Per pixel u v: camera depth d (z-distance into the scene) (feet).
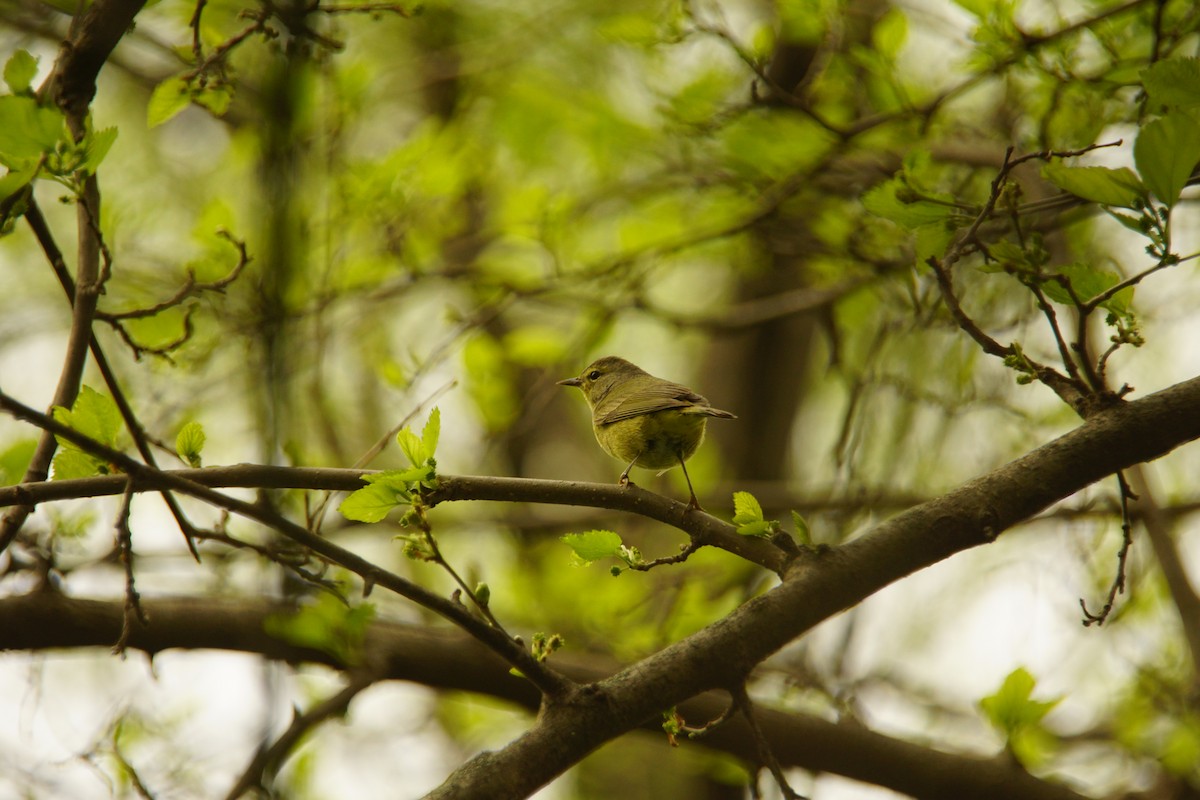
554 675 18.35
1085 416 20.39
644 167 45.65
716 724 18.39
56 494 20.06
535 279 43.24
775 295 59.16
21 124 19.56
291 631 27.94
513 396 44.04
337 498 34.42
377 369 46.16
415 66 48.32
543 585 41.78
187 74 24.58
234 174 45.50
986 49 31.63
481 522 44.42
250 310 35.12
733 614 18.98
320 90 38.32
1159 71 19.76
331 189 38.04
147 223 41.11
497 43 47.91
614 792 51.31
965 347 41.93
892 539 19.43
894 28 34.40
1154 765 34.71
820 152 37.42
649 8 44.50
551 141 47.19
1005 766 31.17
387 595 42.09
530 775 17.49
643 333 60.75
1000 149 36.63
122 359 38.47
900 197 22.04
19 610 28.25
